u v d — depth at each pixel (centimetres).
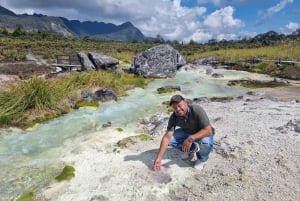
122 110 483
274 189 223
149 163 268
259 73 1030
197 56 1585
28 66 961
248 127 352
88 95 527
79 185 236
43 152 306
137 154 290
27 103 429
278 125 354
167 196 221
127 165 266
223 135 329
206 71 1009
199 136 242
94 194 223
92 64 871
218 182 236
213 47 2706
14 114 403
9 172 262
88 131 373
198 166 258
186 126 254
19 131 371
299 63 1038
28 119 405
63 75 724
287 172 245
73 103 493
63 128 384
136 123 417
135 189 228
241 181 236
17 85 484
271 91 692
